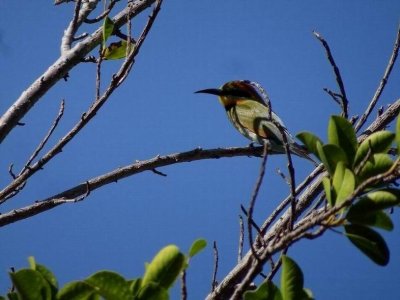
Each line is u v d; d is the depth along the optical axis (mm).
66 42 11844
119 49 11500
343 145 6906
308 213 7598
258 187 6363
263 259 6312
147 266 6434
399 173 6262
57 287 6141
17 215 10469
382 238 6414
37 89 11367
